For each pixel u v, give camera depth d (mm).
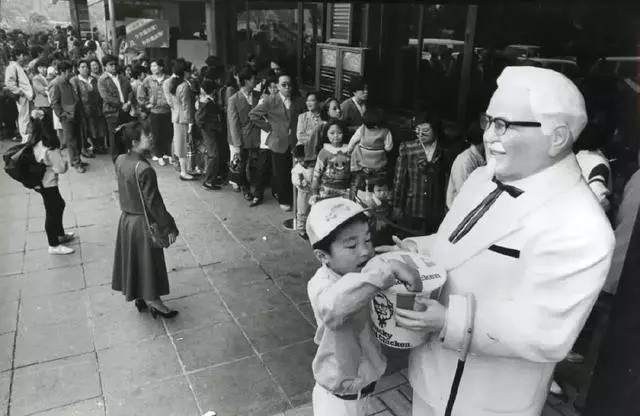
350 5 7195
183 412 3303
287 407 3350
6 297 4648
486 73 5605
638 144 4332
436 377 1657
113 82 8781
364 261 1693
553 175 1429
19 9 19172
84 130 9273
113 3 13711
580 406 3258
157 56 12641
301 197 5902
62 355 3861
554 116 1355
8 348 3930
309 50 8945
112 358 3836
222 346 4000
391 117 6746
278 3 9641
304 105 6395
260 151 6828
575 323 1362
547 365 1583
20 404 3352
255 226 6355
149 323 4289
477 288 1511
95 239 5902
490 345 1411
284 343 4051
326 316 1559
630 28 4586
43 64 10273
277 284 4961
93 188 7676
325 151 5184
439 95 6273
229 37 11609
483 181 1635
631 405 1507
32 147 5145
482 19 5480
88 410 3311
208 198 7332
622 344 1503
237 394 3469
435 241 1743
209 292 4805
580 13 4820
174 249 5676
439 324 1436
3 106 10234
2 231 6105
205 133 7414
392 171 5566
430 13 6180
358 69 6879
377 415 3082
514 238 1444
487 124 1493
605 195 3064
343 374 1809
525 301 1414
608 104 4402
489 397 1564
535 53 5258
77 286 4867
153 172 3967
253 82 6941
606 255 1345
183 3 13312
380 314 1582
